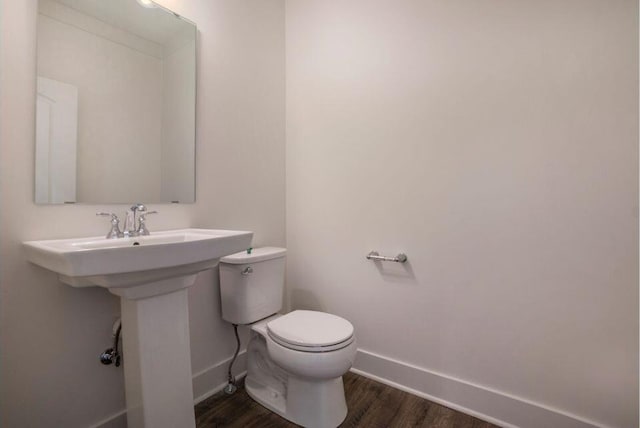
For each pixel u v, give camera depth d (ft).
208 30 5.46
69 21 3.92
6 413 3.43
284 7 7.16
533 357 4.53
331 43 6.46
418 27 5.42
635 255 3.90
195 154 5.25
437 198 5.26
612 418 4.05
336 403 4.68
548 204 4.40
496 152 4.75
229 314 5.40
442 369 5.26
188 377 3.99
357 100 6.11
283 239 7.12
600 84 4.05
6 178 3.38
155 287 3.56
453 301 5.15
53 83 3.76
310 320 5.01
